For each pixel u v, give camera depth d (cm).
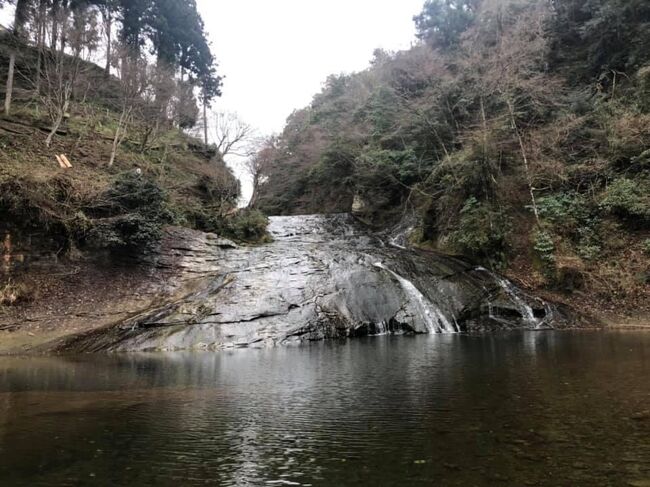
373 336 1366
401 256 1945
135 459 400
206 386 702
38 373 835
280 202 4169
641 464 356
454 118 2498
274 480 350
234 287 1515
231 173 3044
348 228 2969
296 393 643
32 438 460
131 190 1767
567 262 1688
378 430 468
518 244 1894
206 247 1875
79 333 1238
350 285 1536
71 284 1470
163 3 3838
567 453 383
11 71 2305
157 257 1702
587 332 1304
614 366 757
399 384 680
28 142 2103
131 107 2516
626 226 1712
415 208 2725
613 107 1958
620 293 1554
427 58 2761
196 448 427
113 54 2722
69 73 2441
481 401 562
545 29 2467
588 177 1911
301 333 1286
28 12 2334
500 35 2502
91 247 1598
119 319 1331
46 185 1546
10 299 1341
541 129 2092
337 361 915
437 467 365
